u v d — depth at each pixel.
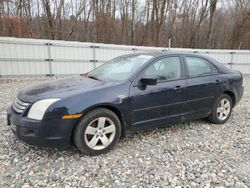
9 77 10.30
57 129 2.89
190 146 3.62
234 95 4.80
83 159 3.10
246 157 3.34
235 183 2.70
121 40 21.55
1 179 2.62
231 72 4.86
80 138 3.05
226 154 3.41
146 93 3.50
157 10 22.67
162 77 3.76
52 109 2.86
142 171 2.87
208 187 2.60
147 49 13.21
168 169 2.94
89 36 20.55
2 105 5.71
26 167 2.87
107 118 3.24
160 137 3.92
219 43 26.53
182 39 25.28
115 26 21.27
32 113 2.89
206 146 3.64
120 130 3.40
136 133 4.06
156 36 23.27
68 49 11.32
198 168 2.98
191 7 25.27
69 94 3.03
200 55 4.43
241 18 25.73
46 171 2.80
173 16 24.59
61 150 3.30
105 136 3.27
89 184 2.58
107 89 3.24
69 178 2.67
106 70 4.09
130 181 2.66
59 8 18.64
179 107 3.92
